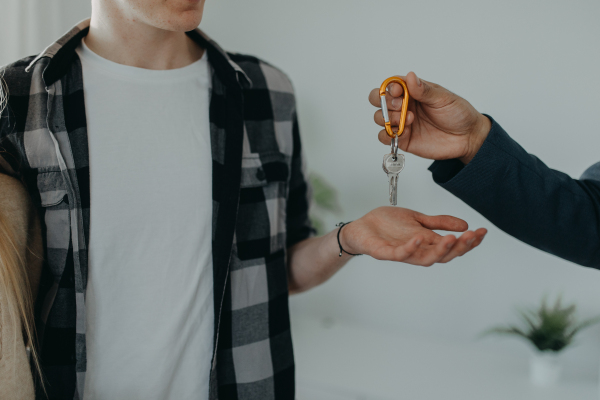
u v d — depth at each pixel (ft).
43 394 2.07
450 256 1.59
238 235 2.38
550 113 5.71
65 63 2.12
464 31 6.07
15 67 2.11
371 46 6.68
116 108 2.16
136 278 2.10
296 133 2.83
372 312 7.06
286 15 7.24
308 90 7.21
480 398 5.08
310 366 5.78
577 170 5.65
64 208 2.04
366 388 5.26
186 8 1.87
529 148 5.87
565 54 5.56
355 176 7.00
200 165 2.24
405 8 6.40
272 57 7.43
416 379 5.48
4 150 2.00
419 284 6.70
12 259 1.82
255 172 2.46
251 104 2.55
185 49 2.39
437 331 6.65
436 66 6.30
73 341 2.04
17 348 1.76
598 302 5.68
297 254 2.74
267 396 2.40
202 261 2.20
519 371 5.72
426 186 6.50
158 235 2.14
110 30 2.14
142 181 2.13
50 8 5.90
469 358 6.06
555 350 5.32
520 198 1.91
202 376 2.21
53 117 2.06
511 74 5.87
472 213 6.25
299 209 2.90
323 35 7.00
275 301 2.48
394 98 1.81
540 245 2.04
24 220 2.00
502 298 6.20
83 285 2.00
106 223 2.05
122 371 2.07
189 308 2.16
